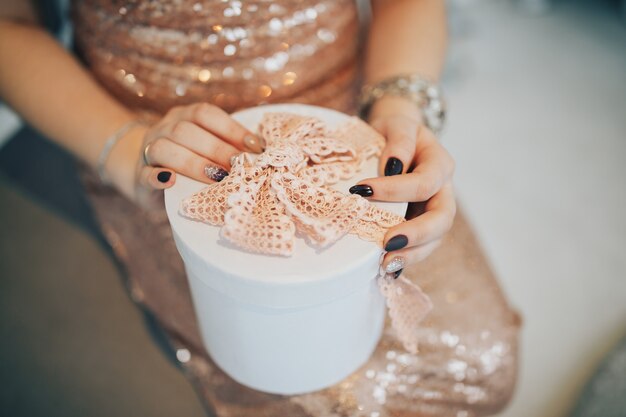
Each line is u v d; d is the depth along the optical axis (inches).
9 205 30.1
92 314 26.5
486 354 22.7
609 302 31.4
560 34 45.9
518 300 31.6
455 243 24.1
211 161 17.4
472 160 38.0
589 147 38.4
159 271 24.1
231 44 20.2
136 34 20.4
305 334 16.5
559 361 29.3
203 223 16.1
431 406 22.0
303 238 15.7
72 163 31.2
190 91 21.1
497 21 47.0
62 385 24.7
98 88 22.5
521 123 40.1
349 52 23.3
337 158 17.2
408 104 21.6
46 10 27.8
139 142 20.7
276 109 19.4
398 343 21.1
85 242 28.8
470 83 42.7
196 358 22.7
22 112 22.3
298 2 20.3
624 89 41.8
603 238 33.9
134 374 24.8
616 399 26.8
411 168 18.5
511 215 35.2
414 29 23.5
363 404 20.2
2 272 27.9
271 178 15.9
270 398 20.3
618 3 47.1
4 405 24.2
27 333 26.0
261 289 15.0
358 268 15.2
